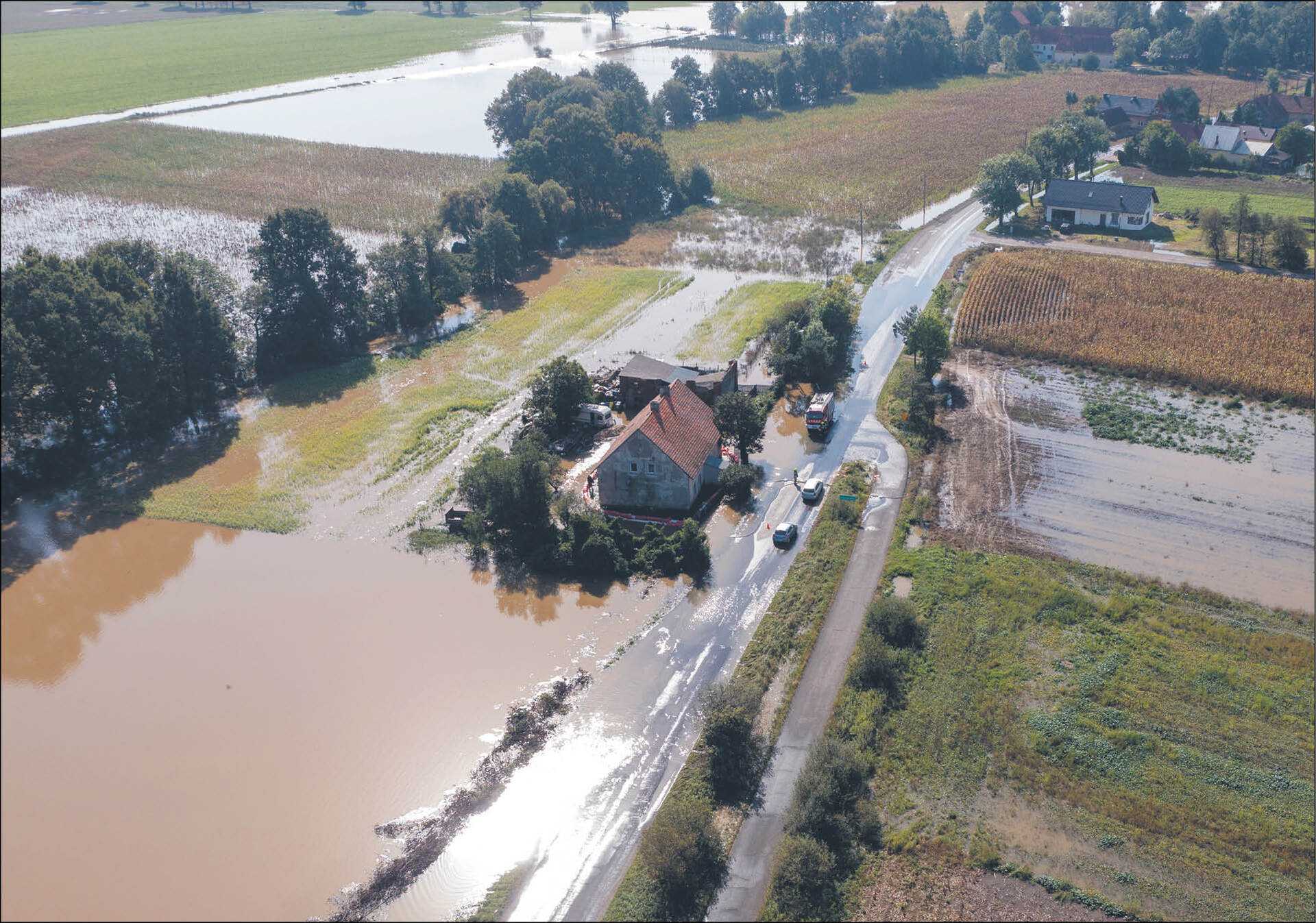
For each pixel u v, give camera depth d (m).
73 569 59.78
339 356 88.12
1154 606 53.34
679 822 39.47
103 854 40.72
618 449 62.19
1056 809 41.22
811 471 68.44
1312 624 51.53
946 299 96.81
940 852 39.34
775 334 87.56
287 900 38.59
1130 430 72.31
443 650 52.12
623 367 79.25
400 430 74.75
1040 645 50.56
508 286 104.81
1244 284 95.88
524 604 55.62
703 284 104.50
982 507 63.28
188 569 59.47
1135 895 37.44
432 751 45.53
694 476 62.41
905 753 44.06
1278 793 41.62
